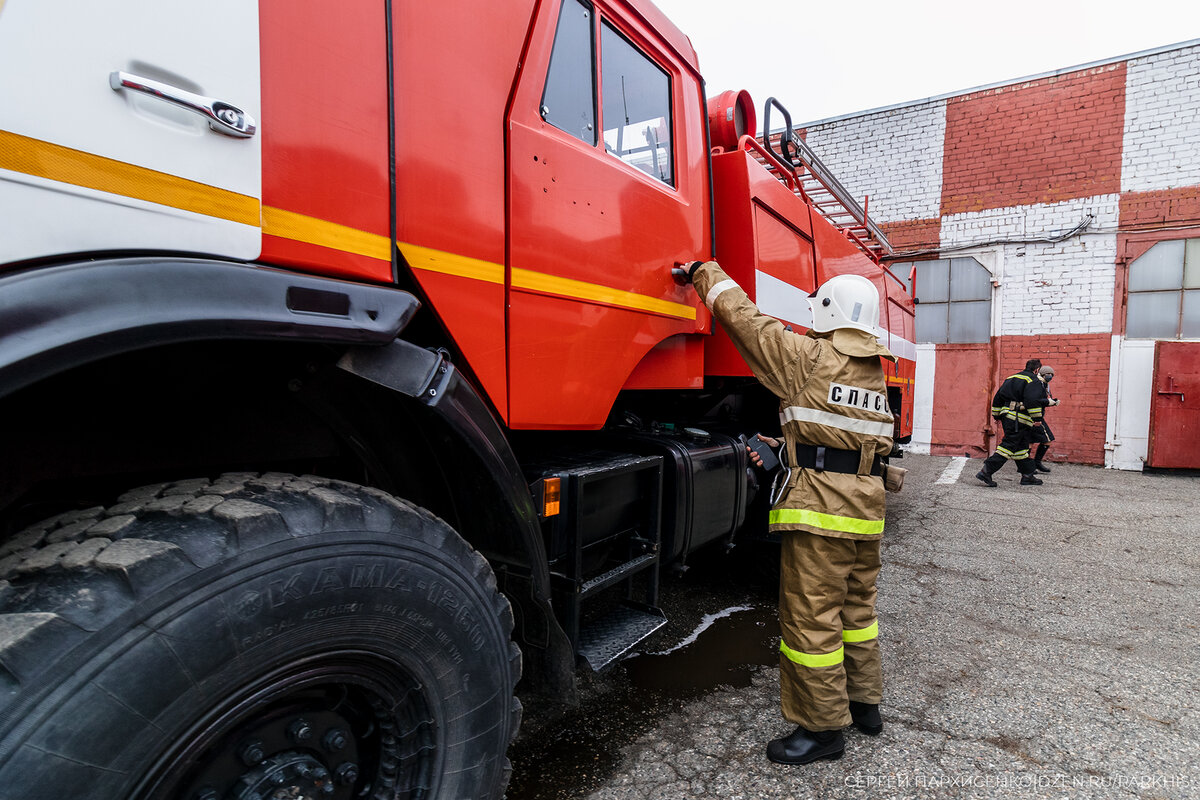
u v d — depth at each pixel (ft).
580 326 5.84
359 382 4.06
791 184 11.27
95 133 2.65
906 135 34.22
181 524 2.96
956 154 33.01
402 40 4.17
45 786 2.38
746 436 10.25
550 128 5.53
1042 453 27.86
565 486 5.90
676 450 7.84
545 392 5.47
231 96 3.13
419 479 4.88
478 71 4.76
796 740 6.73
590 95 6.12
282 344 3.64
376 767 3.84
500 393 5.00
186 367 3.58
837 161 36.37
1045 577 13.30
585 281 5.87
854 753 6.98
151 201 2.84
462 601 3.93
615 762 6.73
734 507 9.09
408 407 4.24
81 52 2.60
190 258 2.93
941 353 33.96
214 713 2.86
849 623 7.13
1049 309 31.22
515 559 4.97
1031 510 20.08
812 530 6.28
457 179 4.56
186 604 2.73
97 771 2.50
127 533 2.90
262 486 3.40
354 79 3.82
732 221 8.96
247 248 3.24
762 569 12.75
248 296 3.04
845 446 6.41
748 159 8.84
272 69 3.38
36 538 3.03
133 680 2.58
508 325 5.05
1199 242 28.09
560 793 6.21
